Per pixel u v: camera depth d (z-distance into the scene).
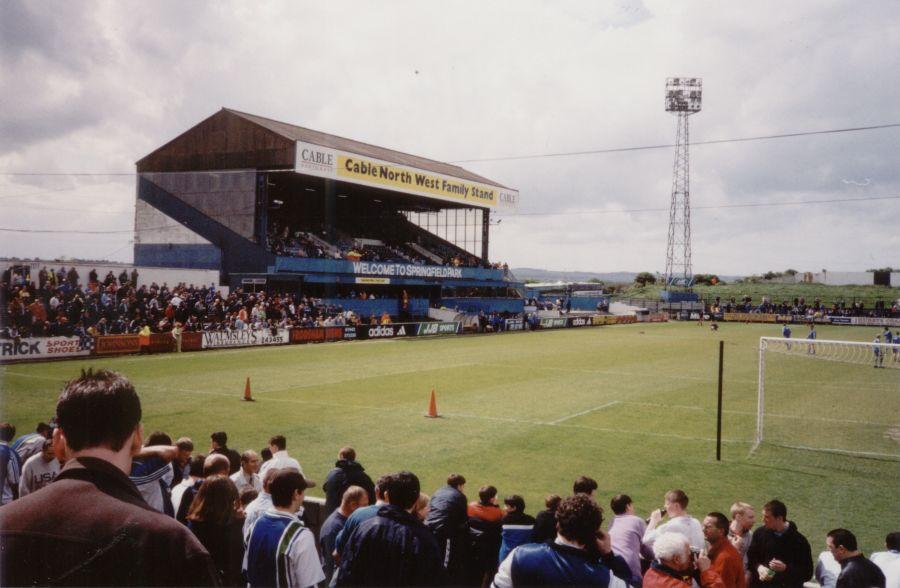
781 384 26.77
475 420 18.17
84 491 1.88
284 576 4.31
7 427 8.19
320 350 36.03
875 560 6.30
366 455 14.17
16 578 1.74
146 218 48.97
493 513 6.96
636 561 6.31
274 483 4.58
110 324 33.25
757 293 111.94
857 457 14.71
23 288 31.72
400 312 54.75
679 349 42.06
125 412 2.03
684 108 89.62
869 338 58.00
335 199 61.69
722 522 5.89
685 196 94.06
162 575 1.79
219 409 18.81
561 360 33.94
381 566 4.04
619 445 15.55
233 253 45.97
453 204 67.69
